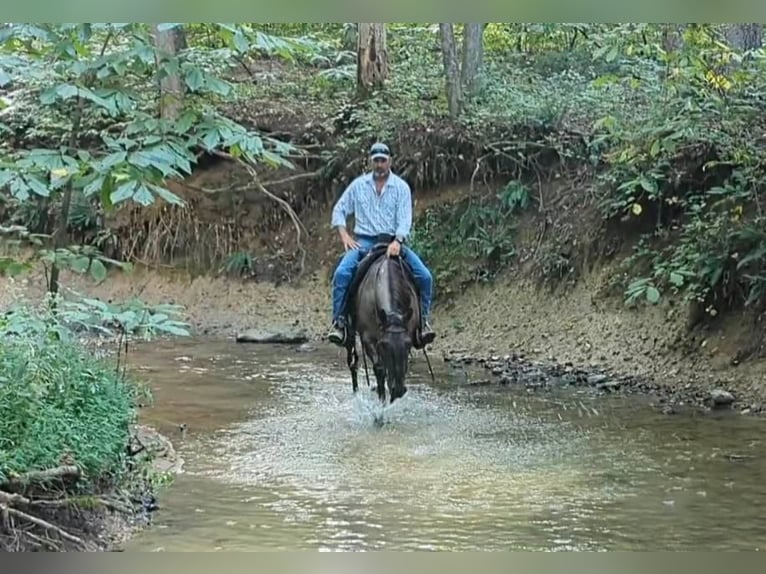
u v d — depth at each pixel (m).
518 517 6.68
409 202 9.84
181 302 16.38
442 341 13.90
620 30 12.51
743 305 11.07
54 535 6.02
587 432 9.12
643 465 7.97
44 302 8.00
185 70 6.81
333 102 17.17
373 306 9.35
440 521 6.61
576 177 14.07
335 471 7.87
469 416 9.78
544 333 13.01
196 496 7.19
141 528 6.47
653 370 11.38
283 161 7.00
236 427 9.38
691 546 6.11
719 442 8.67
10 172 6.36
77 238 16.83
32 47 7.12
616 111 13.36
